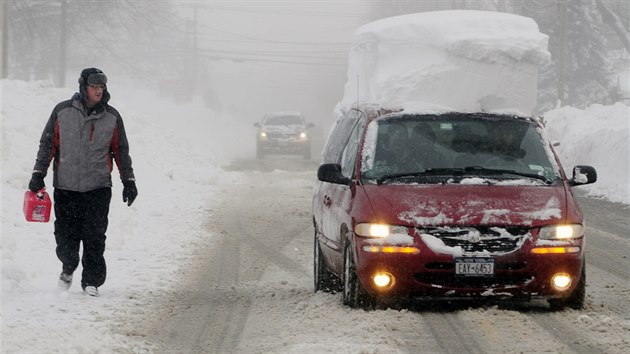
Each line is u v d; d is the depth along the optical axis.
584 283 16.16
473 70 33.97
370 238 15.67
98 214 17.78
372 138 17.70
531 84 34.31
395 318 15.48
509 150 17.58
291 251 25.66
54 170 17.78
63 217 17.88
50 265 21.25
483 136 17.80
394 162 17.28
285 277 21.42
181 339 14.99
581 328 15.04
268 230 29.95
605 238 28.66
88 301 17.52
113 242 24.59
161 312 17.09
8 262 19.42
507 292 15.54
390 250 15.53
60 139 17.56
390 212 15.79
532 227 15.63
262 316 16.70
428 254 15.41
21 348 13.31
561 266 15.59
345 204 16.95
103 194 17.78
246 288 19.88
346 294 16.41
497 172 17.06
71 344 13.68
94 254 17.89
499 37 34.00
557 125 60.78
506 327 15.04
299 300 18.12
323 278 18.88
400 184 16.73
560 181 17.06
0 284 18.25
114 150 18.00
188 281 20.72
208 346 14.51
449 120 18.08
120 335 14.93
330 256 18.02
